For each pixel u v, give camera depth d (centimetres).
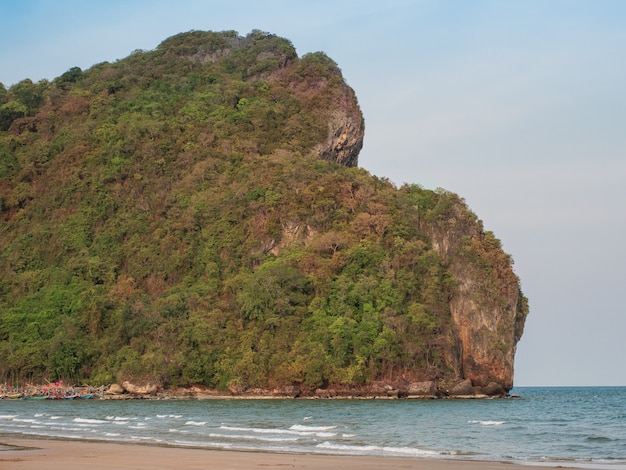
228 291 12581
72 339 12519
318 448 4328
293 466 3450
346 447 4384
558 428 6300
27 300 13588
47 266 14612
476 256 12744
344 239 12581
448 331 12000
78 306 13125
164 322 12069
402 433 5500
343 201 13375
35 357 12338
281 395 11062
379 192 13675
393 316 11562
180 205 14450
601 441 5084
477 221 13375
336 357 11225
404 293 12138
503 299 12475
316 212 13238
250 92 17588
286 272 12012
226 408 8650
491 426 6309
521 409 9325
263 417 7119
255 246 13188
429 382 11300
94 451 4084
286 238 13262
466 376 12300
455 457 3981
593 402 12938
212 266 13125
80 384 12156
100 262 14012
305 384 11075
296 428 5825
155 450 4128
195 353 11588
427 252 12712
